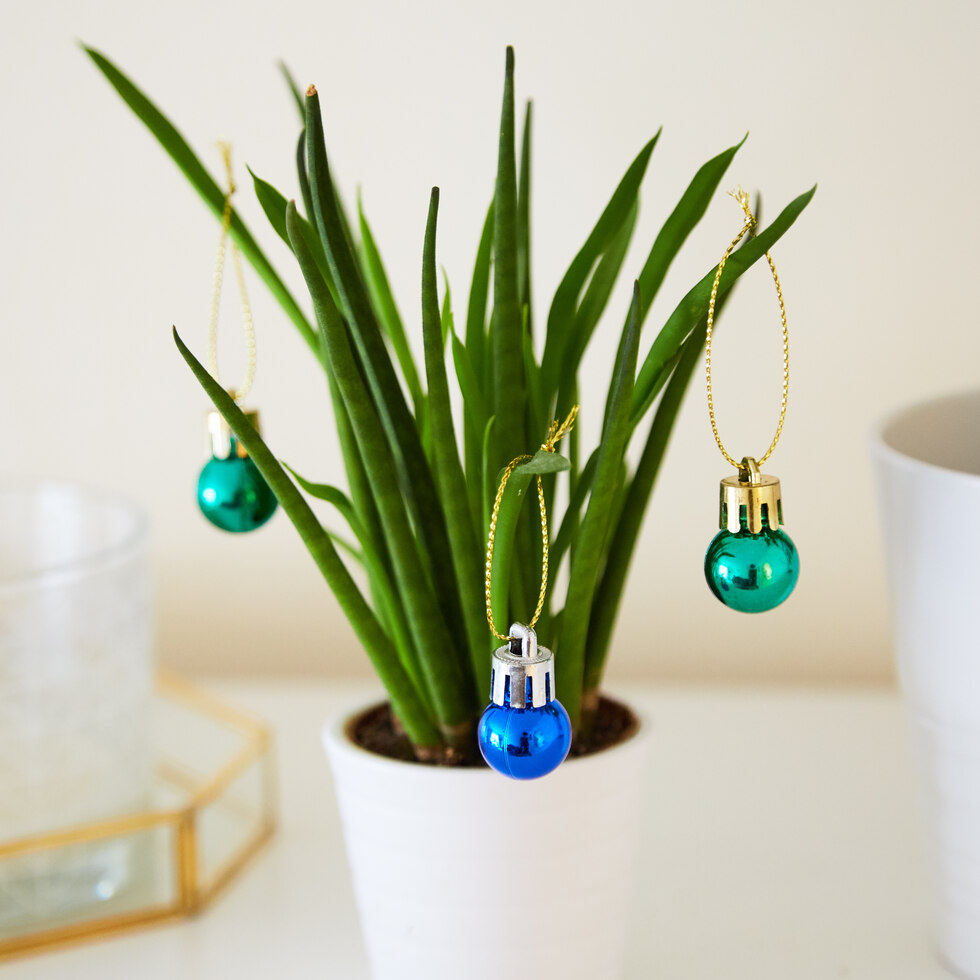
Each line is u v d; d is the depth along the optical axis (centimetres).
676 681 76
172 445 77
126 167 73
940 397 56
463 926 50
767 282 71
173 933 58
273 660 79
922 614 51
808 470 72
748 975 54
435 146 71
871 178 69
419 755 51
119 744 59
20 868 57
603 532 48
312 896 60
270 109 71
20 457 77
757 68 69
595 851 50
